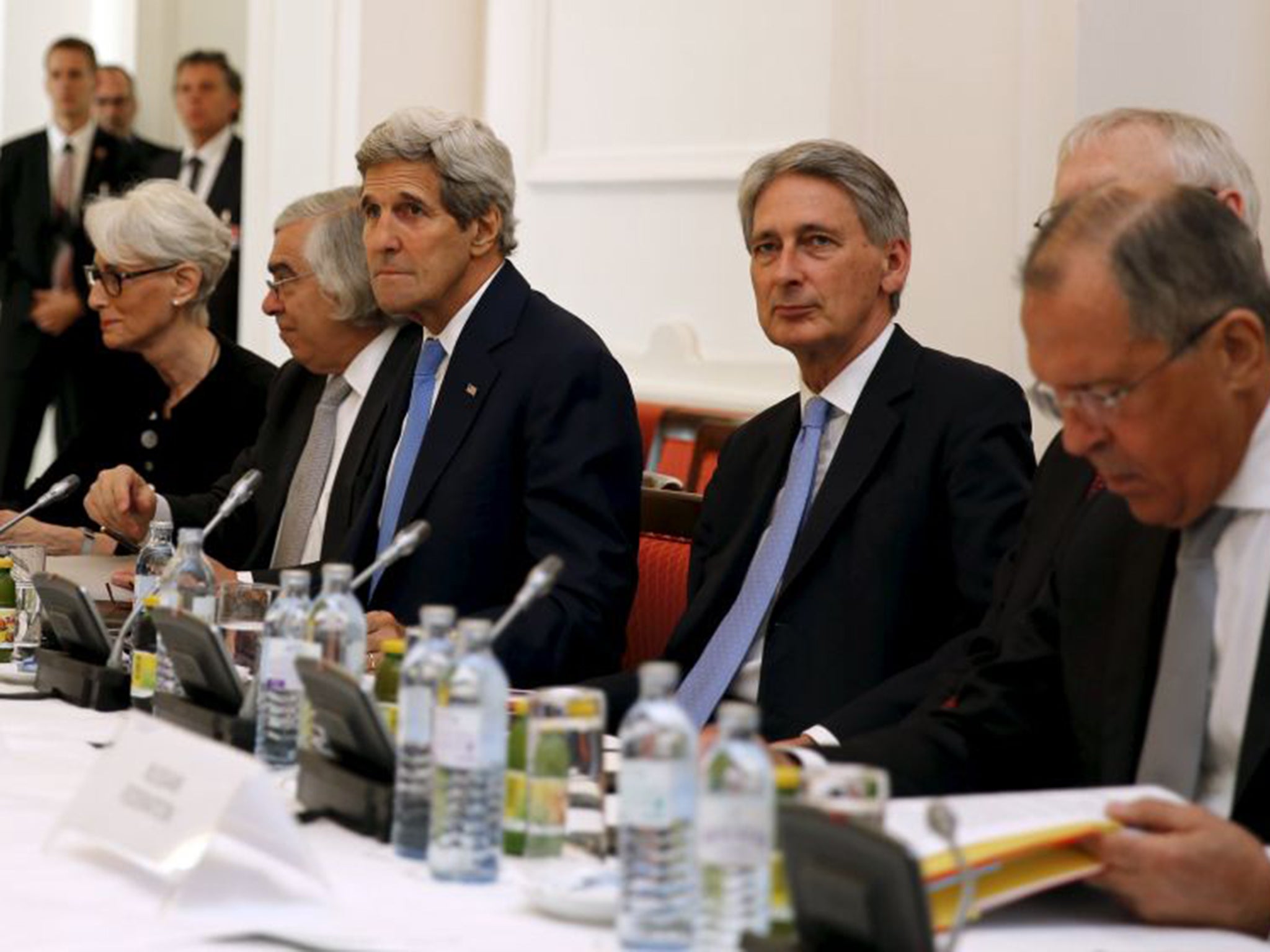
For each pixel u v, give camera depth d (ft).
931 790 7.47
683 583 11.73
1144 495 6.64
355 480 12.28
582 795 6.70
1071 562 7.53
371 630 10.18
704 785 5.45
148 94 31.04
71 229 25.22
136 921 5.85
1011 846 5.56
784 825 5.18
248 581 11.91
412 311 11.51
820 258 10.17
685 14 18.21
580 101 19.17
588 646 10.77
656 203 18.47
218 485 13.84
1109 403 6.37
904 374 10.20
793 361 17.19
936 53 14.20
